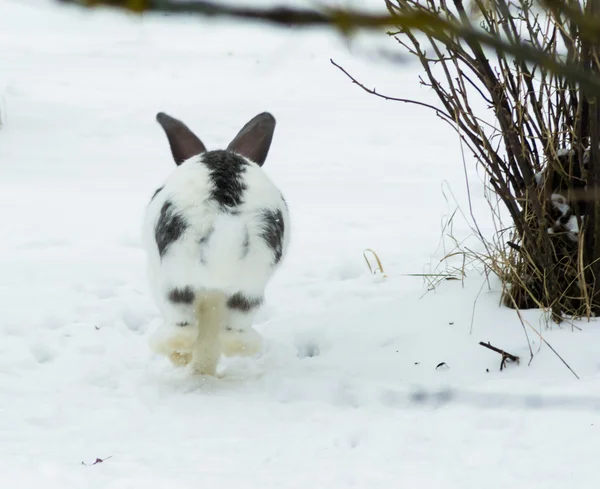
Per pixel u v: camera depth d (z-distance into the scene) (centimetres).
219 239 867
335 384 977
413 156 2162
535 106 1050
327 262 1407
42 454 798
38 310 1195
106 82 3050
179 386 976
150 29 4119
